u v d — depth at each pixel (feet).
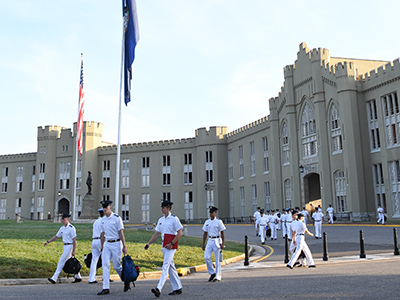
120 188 212.23
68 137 223.10
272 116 157.79
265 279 34.55
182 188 199.93
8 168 243.19
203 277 39.55
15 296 28.27
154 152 208.85
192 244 67.05
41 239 60.95
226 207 189.47
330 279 32.60
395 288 27.04
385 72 114.52
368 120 121.90
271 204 158.81
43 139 225.97
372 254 52.34
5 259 41.27
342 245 65.77
